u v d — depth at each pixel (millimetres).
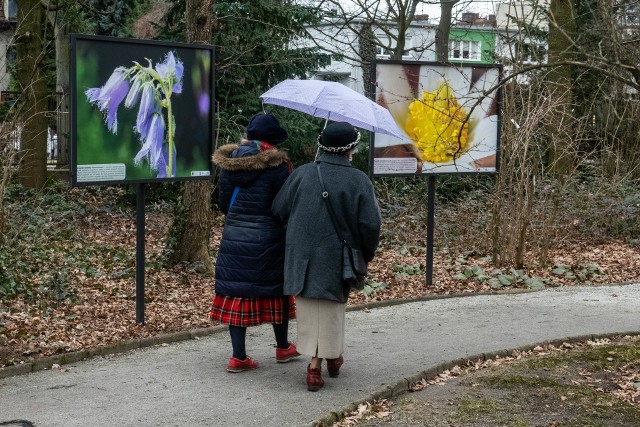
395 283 11125
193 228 11531
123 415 5508
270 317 6555
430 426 5434
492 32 15062
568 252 14422
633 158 18078
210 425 5328
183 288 10516
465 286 11008
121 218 16938
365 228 6000
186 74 8297
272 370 6699
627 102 18469
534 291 10852
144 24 33156
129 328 8070
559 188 13492
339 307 6113
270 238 6445
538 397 6109
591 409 5848
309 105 7180
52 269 10578
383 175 10188
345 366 6789
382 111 7367
